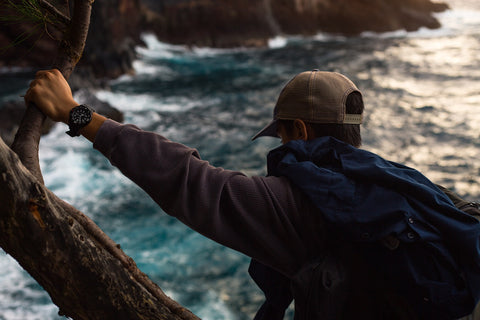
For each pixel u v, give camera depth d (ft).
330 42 98.43
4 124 39.50
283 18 99.35
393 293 3.16
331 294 3.20
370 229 3.08
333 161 3.42
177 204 3.11
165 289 23.35
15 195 2.46
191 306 22.16
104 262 2.94
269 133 4.01
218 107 56.39
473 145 45.60
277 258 3.30
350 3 106.63
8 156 2.43
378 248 3.11
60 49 3.54
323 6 103.86
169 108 55.21
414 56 85.05
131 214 30.68
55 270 2.72
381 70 75.51
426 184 3.35
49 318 20.74
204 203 3.10
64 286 2.81
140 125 48.91
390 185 3.18
